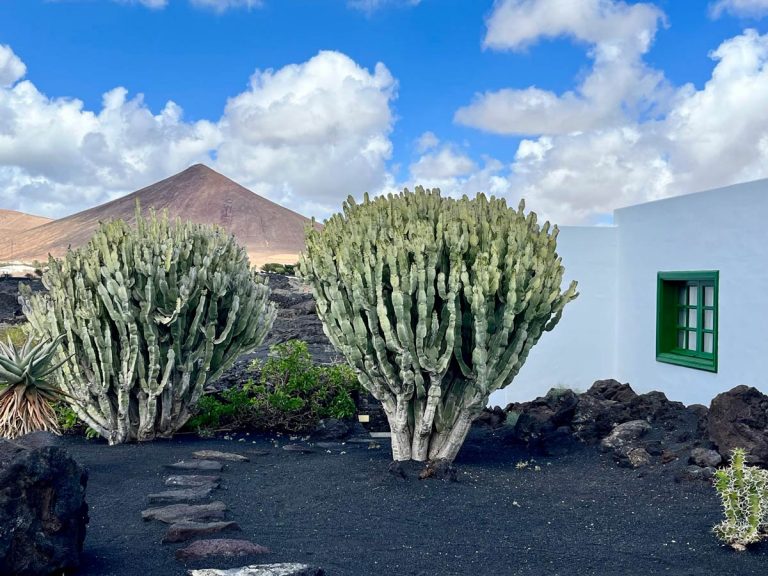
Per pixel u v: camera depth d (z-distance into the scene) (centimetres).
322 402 969
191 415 893
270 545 455
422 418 668
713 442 643
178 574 396
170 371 849
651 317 1027
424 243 634
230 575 369
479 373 638
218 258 873
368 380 689
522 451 749
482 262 628
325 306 704
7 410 735
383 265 648
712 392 915
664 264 1004
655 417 753
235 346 913
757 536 454
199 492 579
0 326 1778
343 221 723
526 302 639
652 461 652
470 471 652
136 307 827
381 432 945
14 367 737
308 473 659
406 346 634
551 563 438
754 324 852
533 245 689
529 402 955
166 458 736
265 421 930
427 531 494
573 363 1089
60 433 861
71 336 823
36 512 382
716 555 446
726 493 463
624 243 1088
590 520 521
